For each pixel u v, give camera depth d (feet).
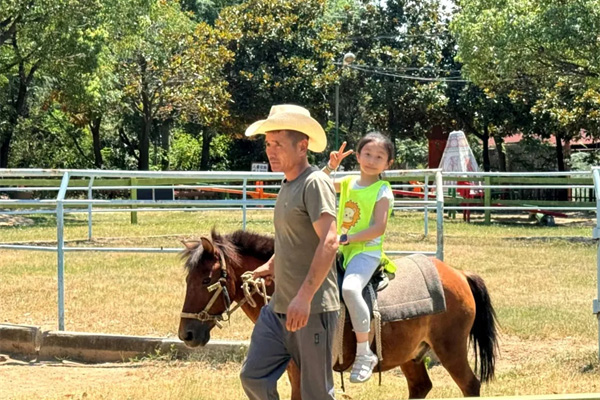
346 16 145.59
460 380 20.71
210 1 191.62
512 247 60.64
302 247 15.11
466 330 20.71
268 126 15.21
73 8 87.04
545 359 30.22
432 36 144.56
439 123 143.64
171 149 177.99
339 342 18.02
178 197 105.29
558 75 94.07
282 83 134.92
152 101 132.98
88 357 31.04
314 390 15.34
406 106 140.77
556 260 54.44
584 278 47.47
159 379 27.58
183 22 141.90
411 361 21.34
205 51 131.23
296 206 14.99
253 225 70.38
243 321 35.42
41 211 41.11
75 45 89.66
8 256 55.62
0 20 88.58
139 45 126.21
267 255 19.71
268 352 15.49
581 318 36.35
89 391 25.44
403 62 142.00
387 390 25.68
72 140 156.35
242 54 138.41
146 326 34.47
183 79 131.03
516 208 52.01
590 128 108.27
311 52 139.74
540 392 24.72
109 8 95.81
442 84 138.92
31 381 27.68
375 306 18.45
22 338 31.65
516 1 87.81
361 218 18.28
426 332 20.06
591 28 81.05
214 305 18.98
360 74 140.05
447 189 87.71
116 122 152.56
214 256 19.10
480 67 97.76
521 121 133.90
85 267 50.24
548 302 40.47
